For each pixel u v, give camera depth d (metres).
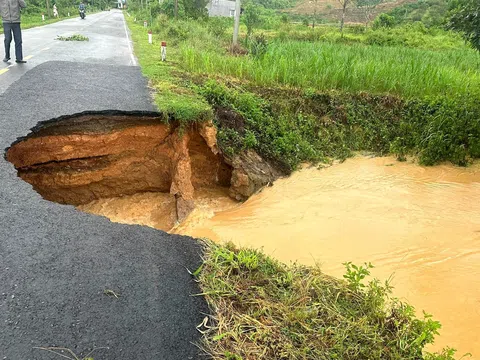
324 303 3.56
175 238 4.39
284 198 8.23
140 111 7.54
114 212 7.83
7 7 10.47
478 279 5.70
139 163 8.12
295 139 9.91
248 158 8.86
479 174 9.62
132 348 2.94
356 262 5.95
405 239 6.70
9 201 4.52
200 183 9.02
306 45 15.49
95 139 7.30
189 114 7.86
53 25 26.14
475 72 12.90
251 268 3.93
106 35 21.14
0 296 3.21
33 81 8.84
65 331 2.99
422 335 3.20
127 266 3.79
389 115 11.12
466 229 7.10
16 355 2.75
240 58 12.39
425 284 5.53
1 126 6.27
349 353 3.09
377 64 12.11
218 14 38.84
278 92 10.80
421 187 8.84
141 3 45.62
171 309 3.36
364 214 7.54
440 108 10.52
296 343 3.14
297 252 6.14
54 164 7.18
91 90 8.57
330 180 9.07
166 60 13.12
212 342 3.10
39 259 3.68
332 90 11.25
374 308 3.55
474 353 4.36
